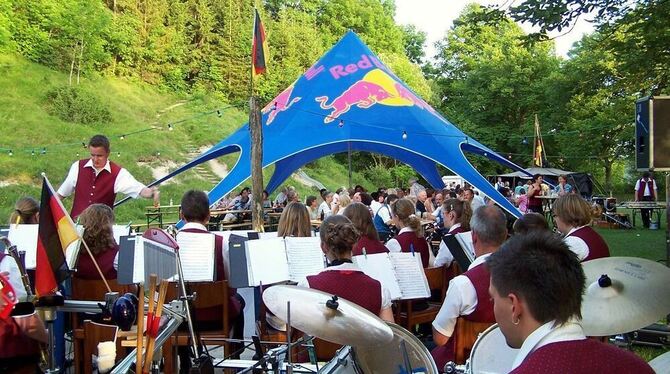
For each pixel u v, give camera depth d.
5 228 5.23
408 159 16.33
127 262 3.93
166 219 21.47
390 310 3.67
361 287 3.48
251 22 47.25
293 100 11.80
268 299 2.61
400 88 12.21
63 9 37.56
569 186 20.36
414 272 4.49
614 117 29.53
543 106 39.12
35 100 32.06
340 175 39.31
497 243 3.53
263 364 3.18
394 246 5.75
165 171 29.78
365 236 5.12
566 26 8.77
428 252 5.97
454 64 47.91
